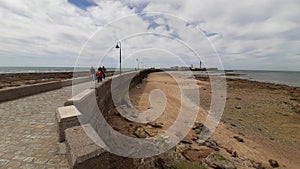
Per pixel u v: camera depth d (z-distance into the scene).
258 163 7.75
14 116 6.55
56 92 12.00
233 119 14.29
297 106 19.39
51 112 7.09
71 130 3.72
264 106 19.22
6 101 9.04
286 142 10.42
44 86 12.34
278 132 11.95
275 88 35.25
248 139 10.37
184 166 6.08
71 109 4.95
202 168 6.20
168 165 6.07
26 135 4.89
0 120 6.08
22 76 39.72
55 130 5.24
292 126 13.14
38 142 4.49
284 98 24.34
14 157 3.83
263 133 11.63
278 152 9.09
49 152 4.03
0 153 3.97
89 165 2.92
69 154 3.15
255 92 29.48
